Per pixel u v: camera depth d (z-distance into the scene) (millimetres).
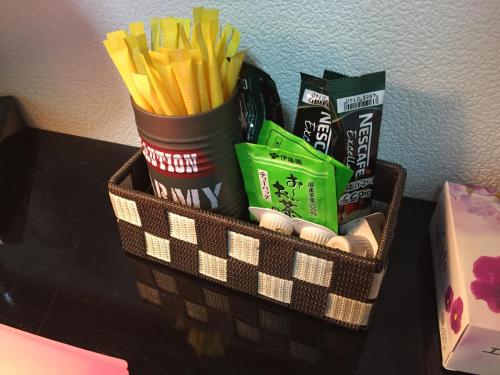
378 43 496
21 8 632
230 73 438
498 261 430
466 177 564
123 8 578
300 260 424
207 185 465
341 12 487
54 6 612
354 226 477
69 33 633
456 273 430
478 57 472
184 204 478
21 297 520
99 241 592
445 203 509
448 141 541
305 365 448
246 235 436
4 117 740
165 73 406
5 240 599
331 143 469
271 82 504
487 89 489
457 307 412
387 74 514
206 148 440
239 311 497
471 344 393
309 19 504
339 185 448
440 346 452
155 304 508
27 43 670
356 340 468
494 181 555
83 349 447
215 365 449
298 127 490
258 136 495
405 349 459
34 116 775
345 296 428
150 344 469
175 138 429
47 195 670
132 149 747
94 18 603
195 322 489
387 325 480
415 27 473
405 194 612
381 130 558
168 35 438
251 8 518
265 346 465
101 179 694
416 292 513
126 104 686
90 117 732
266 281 466
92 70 664
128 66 422
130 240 533
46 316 499
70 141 767
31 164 723
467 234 458
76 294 523
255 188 491
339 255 400
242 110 505
